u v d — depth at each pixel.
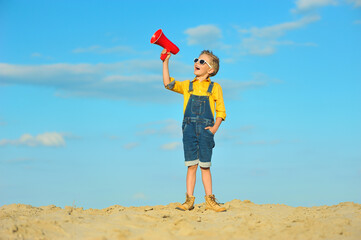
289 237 4.13
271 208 6.05
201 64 5.94
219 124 5.88
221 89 6.00
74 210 5.93
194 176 5.91
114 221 4.73
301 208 6.04
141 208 6.21
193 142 5.78
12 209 5.82
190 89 5.89
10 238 3.84
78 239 3.97
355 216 5.08
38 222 4.39
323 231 4.34
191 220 5.01
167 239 3.97
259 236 4.16
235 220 4.93
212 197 5.80
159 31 5.82
